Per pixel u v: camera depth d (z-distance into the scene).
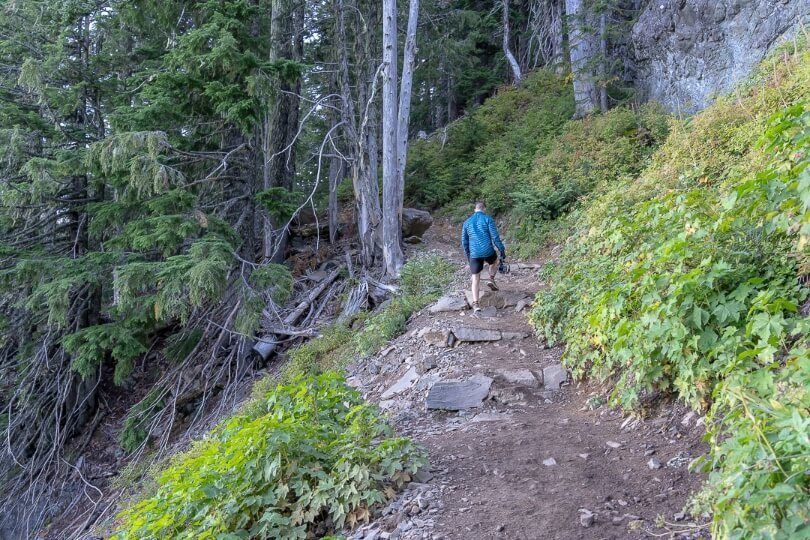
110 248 11.01
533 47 27.72
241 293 10.60
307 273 15.30
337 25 14.83
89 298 12.14
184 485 4.69
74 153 10.37
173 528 4.48
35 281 10.91
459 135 20.75
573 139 15.58
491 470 4.71
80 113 12.55
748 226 4.98
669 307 4.61
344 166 20.91
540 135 18.20
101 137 12.09
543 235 13.48
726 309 4.44
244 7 10.59
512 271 11.99
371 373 8.94
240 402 11.30
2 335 12.99
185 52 9.95
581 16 17.56
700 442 4.41
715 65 13.92
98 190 12.13
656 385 5.30
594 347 6.45
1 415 13.69
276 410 5.26
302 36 16.67
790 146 4.00
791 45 10.64
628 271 5.71
